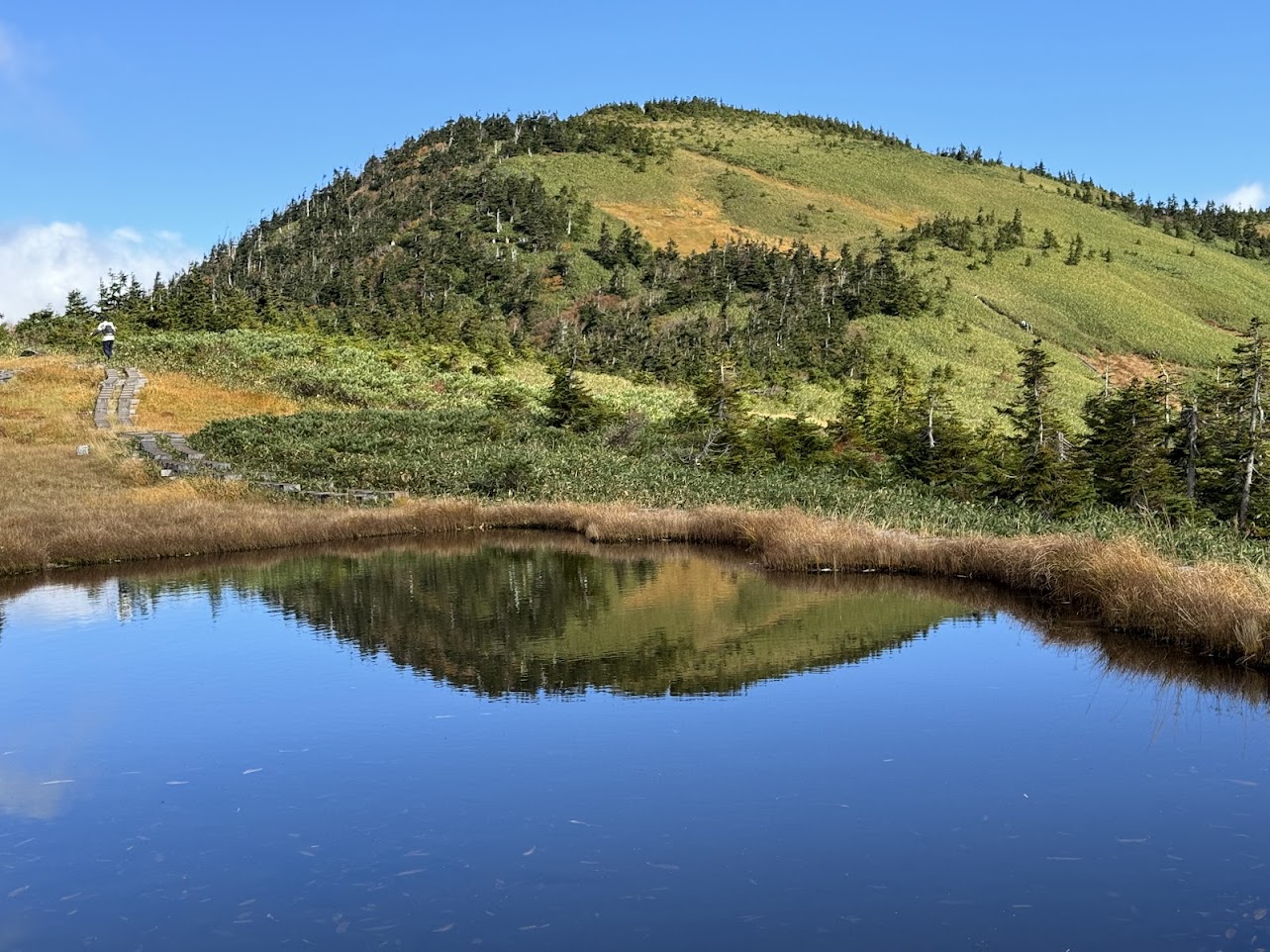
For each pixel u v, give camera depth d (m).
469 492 34.28
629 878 7.26
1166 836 7.89
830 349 87.44
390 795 8.95
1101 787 8.98
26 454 34.38
